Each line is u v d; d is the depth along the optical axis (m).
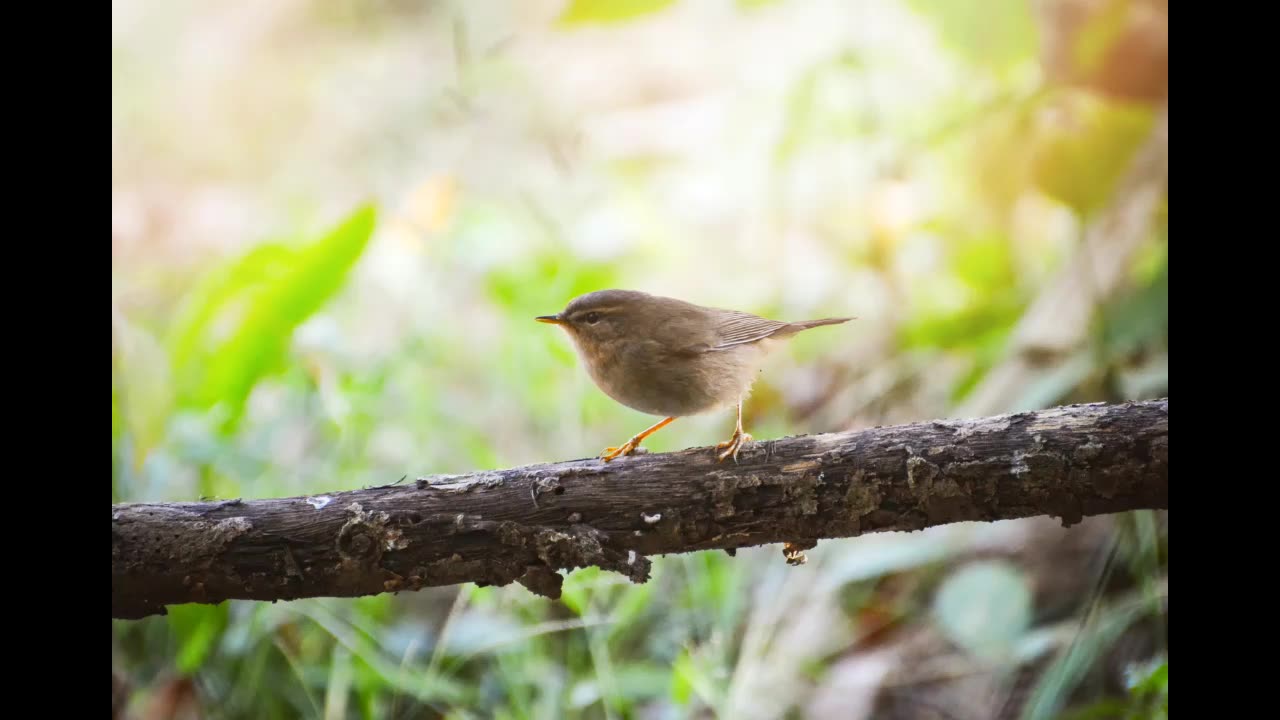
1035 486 6.80
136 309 16.45
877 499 7.00
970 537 11.33
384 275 15.73
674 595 11.04
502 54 19.61
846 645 10.71
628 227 16.88
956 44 13.27
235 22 22.34
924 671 10.44
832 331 15.21
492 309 15.54
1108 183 12.77
